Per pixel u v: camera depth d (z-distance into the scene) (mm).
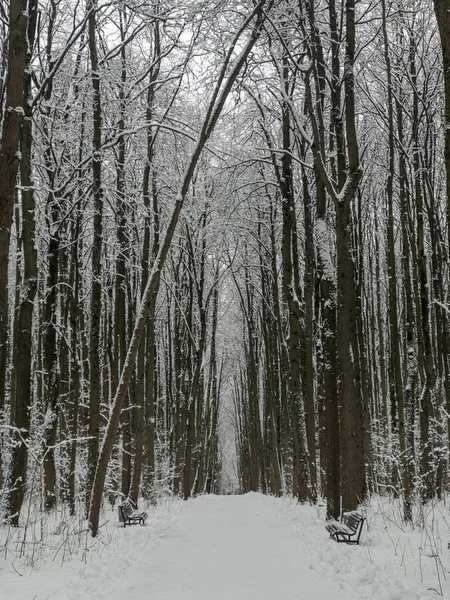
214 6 16453
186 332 34844
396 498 17625
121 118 16266
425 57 16469
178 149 22766
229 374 58906
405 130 18547
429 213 17828
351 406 12312
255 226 28844
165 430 32625
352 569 8219
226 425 84688
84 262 24062
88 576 7766
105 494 20703
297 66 13273
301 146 20141
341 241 12648
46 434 14383
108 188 15508
